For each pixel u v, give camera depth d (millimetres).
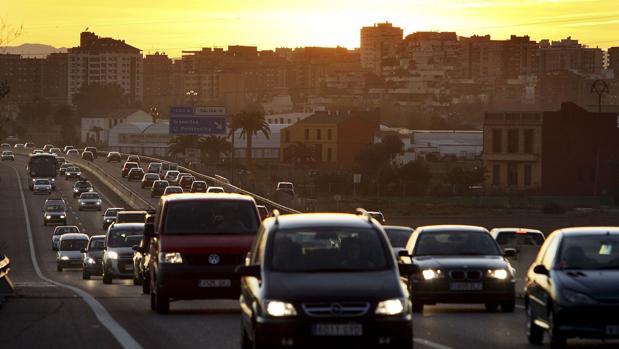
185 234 55500
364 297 32281
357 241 35219
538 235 80250
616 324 38625
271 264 34438
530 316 42594
